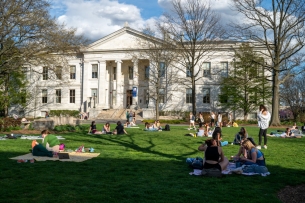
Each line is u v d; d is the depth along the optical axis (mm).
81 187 7719
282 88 65938
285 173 9805
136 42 56406
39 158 11859
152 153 13695
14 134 21844
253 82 46156
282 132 24922
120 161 11477
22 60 28781
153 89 53906
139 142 18094
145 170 9938
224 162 9711
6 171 9391
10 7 25891
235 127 33969
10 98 49938
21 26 27156
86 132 25078
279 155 13523
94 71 59312
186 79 50594
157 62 47562
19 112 60531
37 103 60781
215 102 54281
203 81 54875
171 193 7277
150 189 7582
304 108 63219
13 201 6582
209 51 49156
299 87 64562
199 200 6816
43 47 29156
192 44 46500
